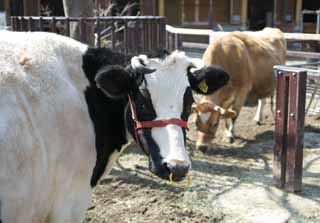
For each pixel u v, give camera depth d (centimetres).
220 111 604
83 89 290
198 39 2059
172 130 263
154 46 655
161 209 461
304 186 525
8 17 1705
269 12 2292
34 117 248
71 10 683
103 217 440
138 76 272
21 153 236
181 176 255
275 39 804
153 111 266
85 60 296
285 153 509
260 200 488
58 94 266
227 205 475
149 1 1902
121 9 1984
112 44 621
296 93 484
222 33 908
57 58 281
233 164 598
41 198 257
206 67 306
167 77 270
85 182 288
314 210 464
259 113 790
